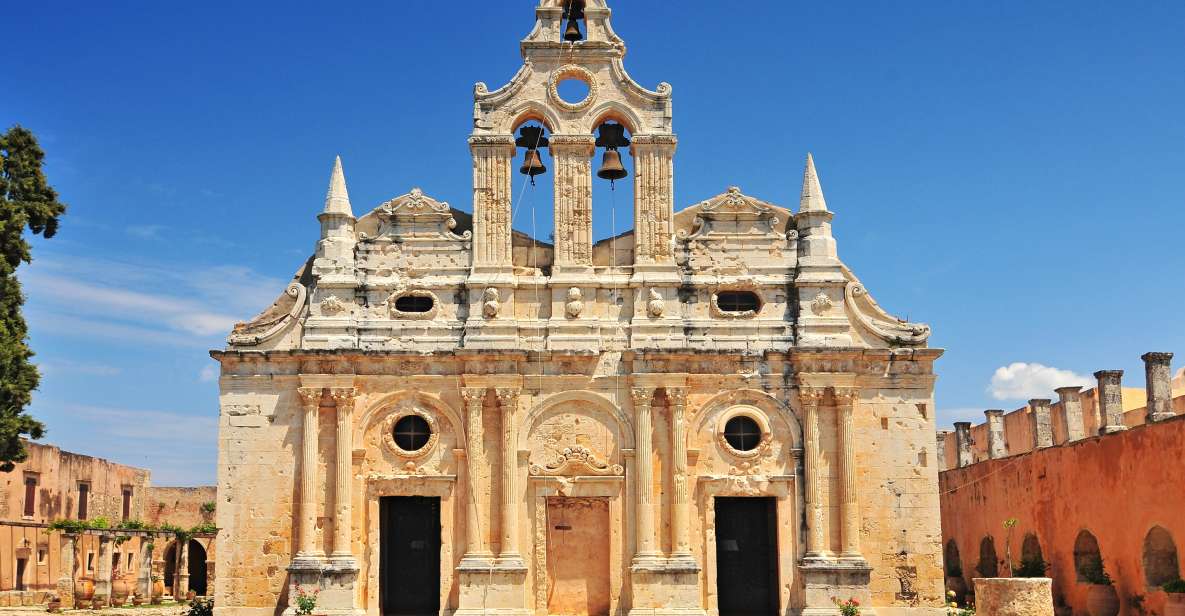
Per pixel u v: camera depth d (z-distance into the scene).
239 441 41.94
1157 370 42.84
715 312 43.25
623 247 44.28
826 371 42.41
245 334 42.91
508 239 43.53
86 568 73.19
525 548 41.69
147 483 88.44
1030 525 51.56
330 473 41.81
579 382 42.47
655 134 44.00
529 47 44.66
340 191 43.94
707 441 42.44
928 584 41.66
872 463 42.31
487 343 42.50
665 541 41.75
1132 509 41.75
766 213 44.25
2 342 40.94
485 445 42.09
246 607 41.03
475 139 43.84
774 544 42.34
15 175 43.09
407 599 42.38
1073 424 51.53
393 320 43.00
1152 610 40.22
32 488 68.62
